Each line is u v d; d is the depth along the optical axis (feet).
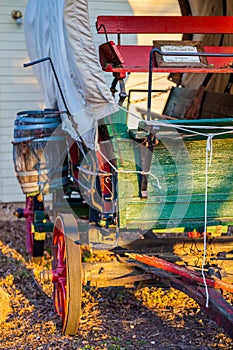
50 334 22.26
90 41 20.11
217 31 26.02
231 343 21.08
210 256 22.89
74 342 21.44
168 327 22.80
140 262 22.40
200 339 21.62
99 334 22.17
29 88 43.39
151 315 24.03
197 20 25.82
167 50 22.39
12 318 23.98
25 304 25.50
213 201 21.25
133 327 22.84
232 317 17.44
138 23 25.20
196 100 30.81
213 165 20.95
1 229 38.88
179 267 20.48
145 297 25.80
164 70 21.40
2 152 43.52
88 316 23.95
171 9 43.86
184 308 24.68
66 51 21.97
